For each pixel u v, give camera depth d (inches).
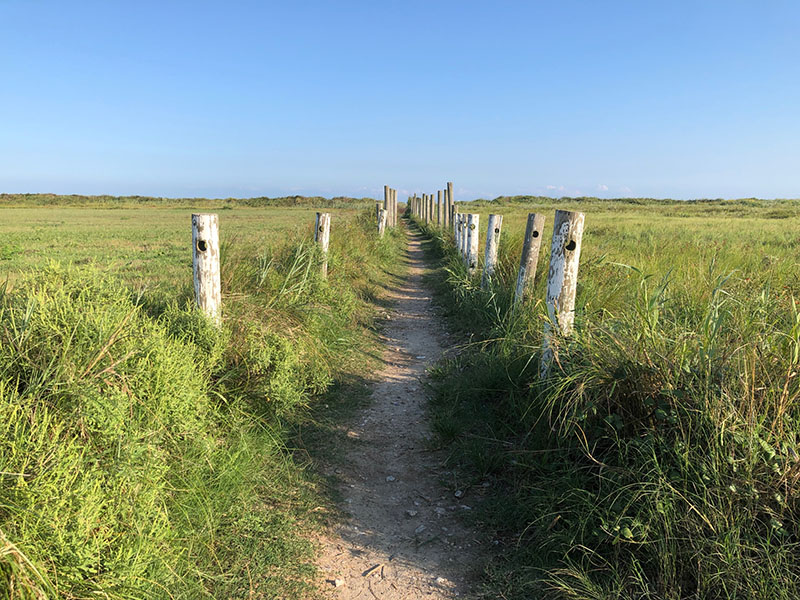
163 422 117.6
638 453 119.3
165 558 100.4
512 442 164.4
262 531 122.6
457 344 301.9
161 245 794.8
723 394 109.7
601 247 365.1
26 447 88.5
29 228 1204.5
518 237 406.0
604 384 133.0
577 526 115.4
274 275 259.3
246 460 142.3
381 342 307.4
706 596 95.0
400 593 108.6
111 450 102.3
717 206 3006.9
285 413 180.9
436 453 172.2
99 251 688.4
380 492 150.2
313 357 221.6
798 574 92.0
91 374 112.1
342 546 124.4
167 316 170.4
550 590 105.3
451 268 471.2
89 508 84.8
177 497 117.3
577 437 134.0
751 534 97.4
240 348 183.2
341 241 462.0
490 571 114.2
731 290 188.7
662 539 100.7
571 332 163.9
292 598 105.1
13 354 111.9
